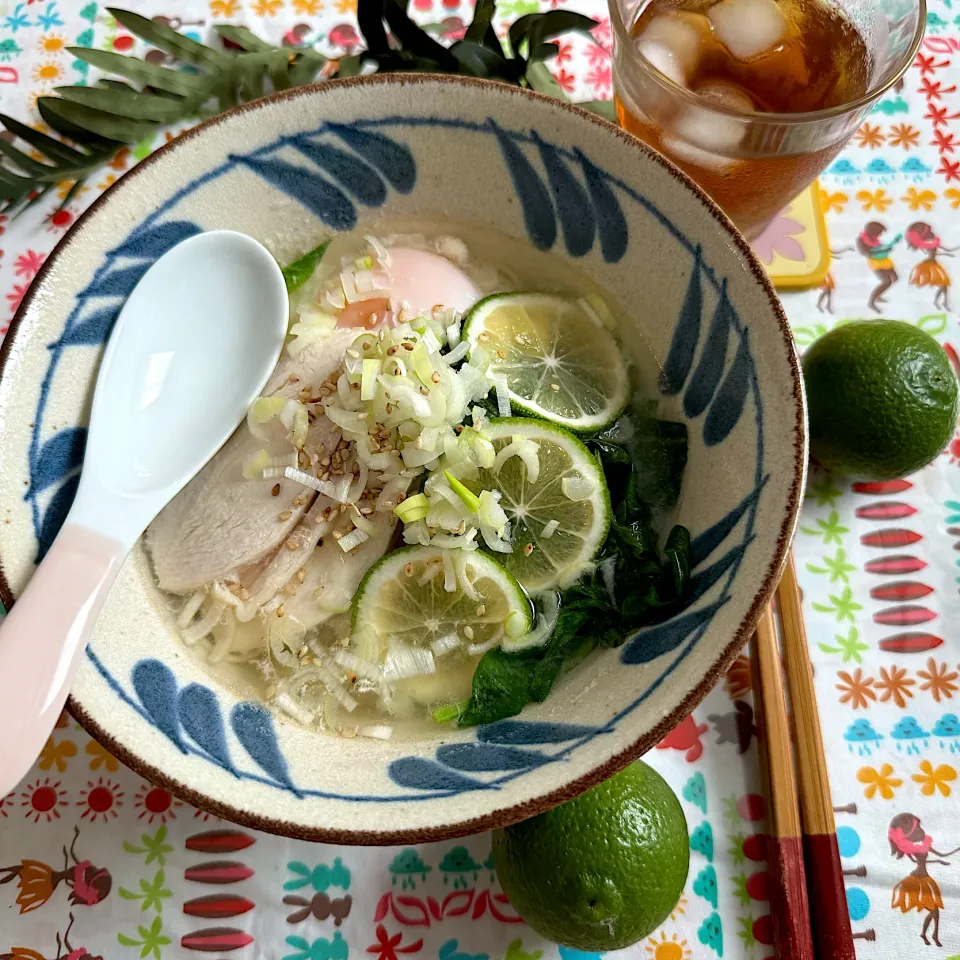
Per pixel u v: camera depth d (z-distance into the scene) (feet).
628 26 0.99
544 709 0.76
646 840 0.73
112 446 0.78
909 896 0.81
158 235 0.81
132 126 1.01
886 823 0.83
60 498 0.76
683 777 0.84
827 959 0.77
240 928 0.79
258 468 0.84
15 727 0.66
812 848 0.80
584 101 1.07
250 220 0.86
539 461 0.83
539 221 0.87
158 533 0.84
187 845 0.81
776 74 0.97
